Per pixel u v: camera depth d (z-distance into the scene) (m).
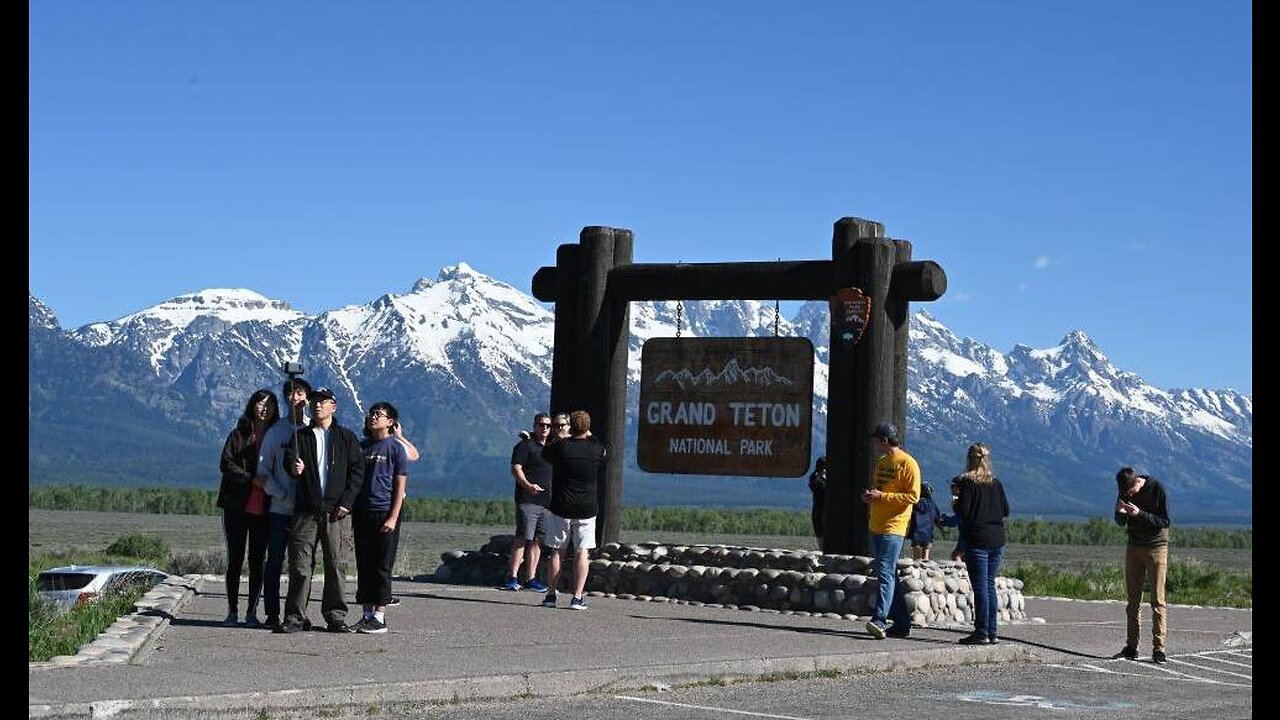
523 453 19.30
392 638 13.36
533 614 16.16
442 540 80.94
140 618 14.16
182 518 136.62
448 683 10.48
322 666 11.12
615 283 20.73
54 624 13.53
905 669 13.36
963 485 14.77
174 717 9.15
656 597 18.64
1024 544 128.12
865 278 18.70
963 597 17.33
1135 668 14.11
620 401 20.81
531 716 9.99
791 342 19.80
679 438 20.41
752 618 16.52
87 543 68.38
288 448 13.48
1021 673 13.45
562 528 17.02
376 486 13.78
